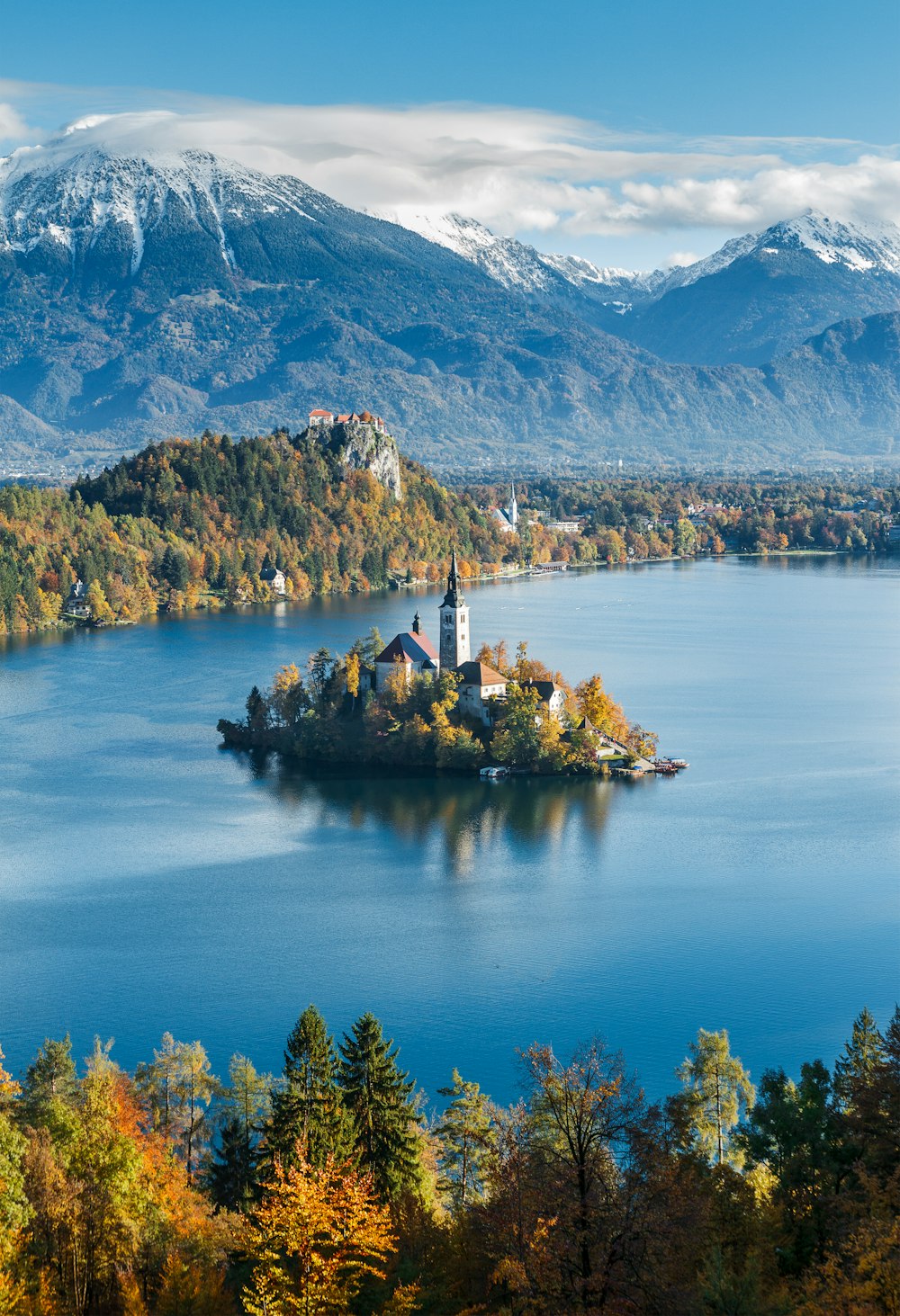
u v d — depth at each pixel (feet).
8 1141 626.64
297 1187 559.38
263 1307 532.73
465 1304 556.10
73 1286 597.93
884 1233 529.04
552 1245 526.16
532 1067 596.70
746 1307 513.04
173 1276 572.51
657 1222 526.98
